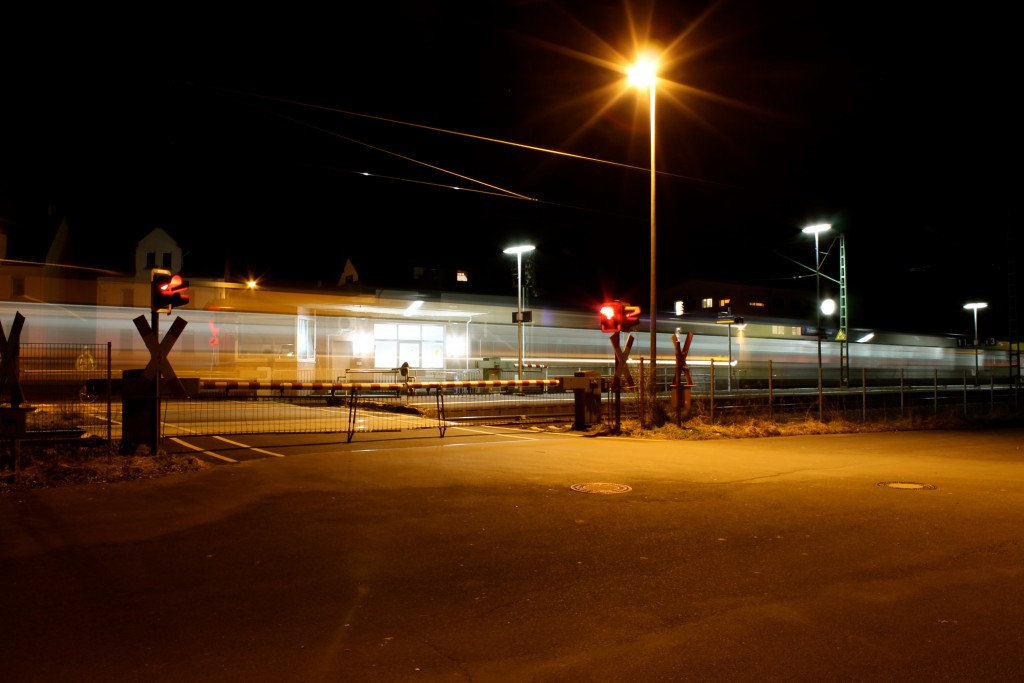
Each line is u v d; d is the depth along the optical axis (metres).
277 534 6.68
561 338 32.78
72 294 25.56
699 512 7.70
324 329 27.38
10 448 9.68
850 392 30.12
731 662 3.93
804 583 5.32
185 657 3.98
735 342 37.12
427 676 3.75
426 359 29.70
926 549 6.27
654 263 17.30
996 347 53.53
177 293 11.12
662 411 17.17
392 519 7.31
